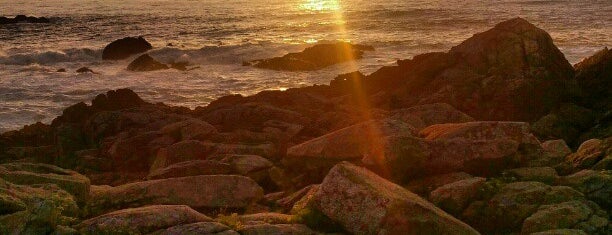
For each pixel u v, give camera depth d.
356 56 36.97
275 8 78.31
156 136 16.00
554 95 18.00
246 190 10.10
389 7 73.12
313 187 10.19
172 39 51.03
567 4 65.94
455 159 10.25
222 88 29.59
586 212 8.30
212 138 15.89
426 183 10.05
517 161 10.59
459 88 18.56
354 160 11.35
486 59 19.59
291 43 43.38
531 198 8.80
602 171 9.63
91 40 51.47
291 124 16.94
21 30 59.41
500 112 17.78
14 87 30.19
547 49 19.09
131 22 65.44
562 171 10.50
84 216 9.38
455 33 48.75
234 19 65.44
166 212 8.15
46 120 24.12
